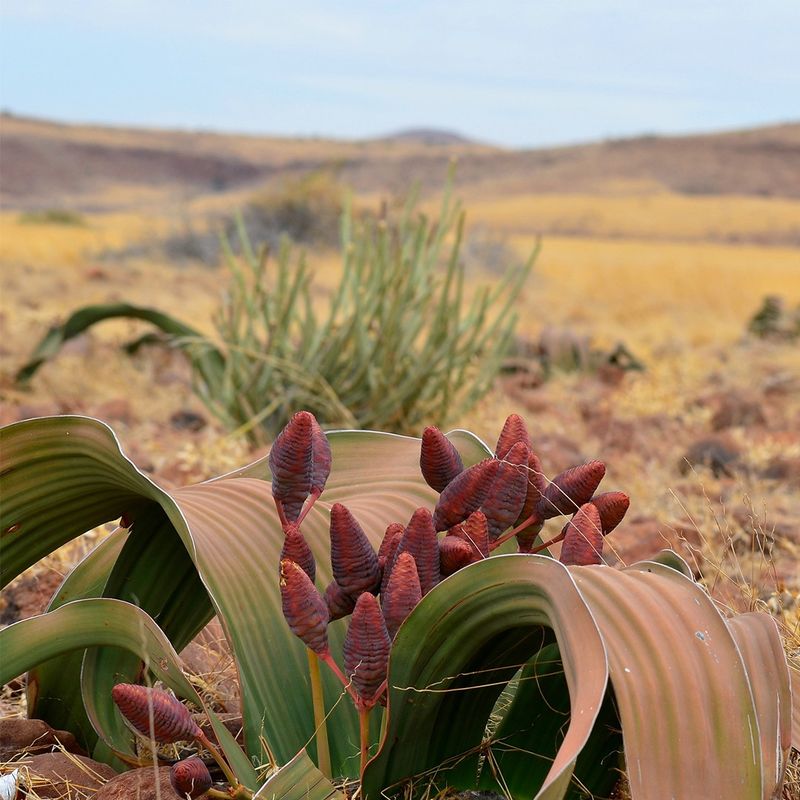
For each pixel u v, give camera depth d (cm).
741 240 7919
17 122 18988
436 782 174
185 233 2483
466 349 558
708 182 13475
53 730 200
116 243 2994
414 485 208
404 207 568
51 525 193
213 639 240
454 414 573
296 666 181
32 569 290
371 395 554
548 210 8925
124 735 188
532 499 164
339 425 545
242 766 159
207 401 583
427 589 154
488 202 10181
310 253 2292
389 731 158
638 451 576
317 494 157
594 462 161
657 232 8119
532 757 178
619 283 2712
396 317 546
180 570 199
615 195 12562
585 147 14850
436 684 156
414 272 553
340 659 185
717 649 137
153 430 597
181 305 1552
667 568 152
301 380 547
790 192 13462
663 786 126
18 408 610
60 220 5128
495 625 148
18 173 16675
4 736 196
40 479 180
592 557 156
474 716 173
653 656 135
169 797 165
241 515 194
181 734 153
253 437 555
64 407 612
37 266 2098
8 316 1135
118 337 870
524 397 721
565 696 175
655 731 129
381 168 14962
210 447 487
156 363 850
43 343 651
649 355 1179
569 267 3083
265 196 2428
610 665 134
